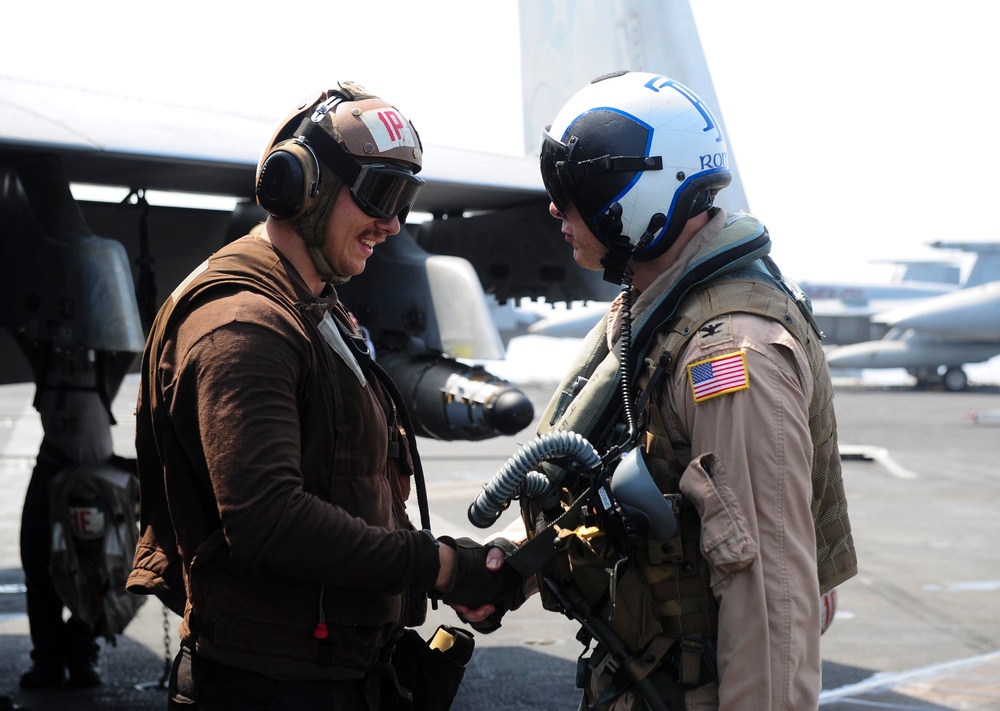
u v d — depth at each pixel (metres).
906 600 6.29
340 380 1.67
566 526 1.73
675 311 1.75
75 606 3.96
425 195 5.12
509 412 4.14
